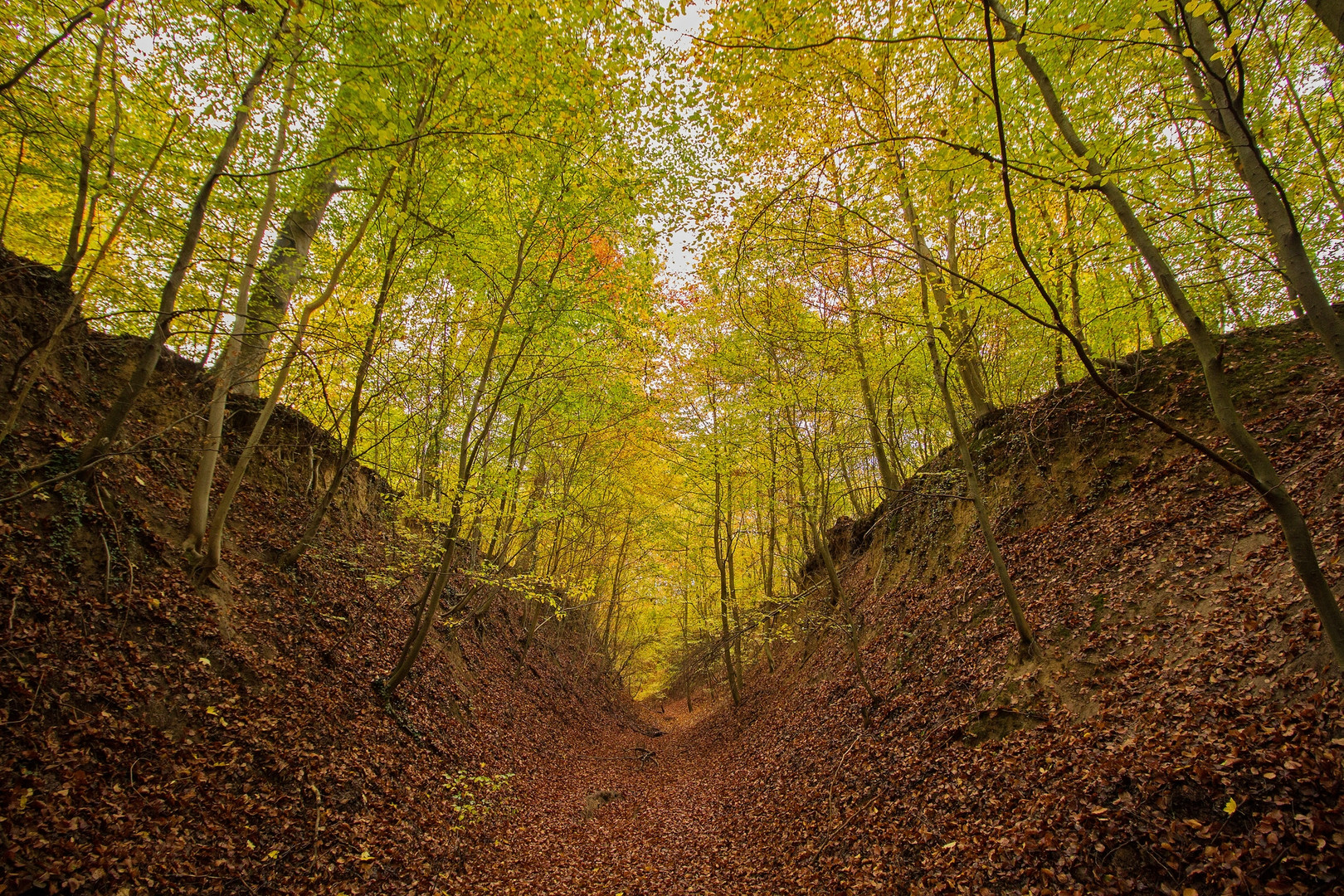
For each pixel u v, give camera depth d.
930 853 6.50
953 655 10.37
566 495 16.27
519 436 13.36
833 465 15.27
